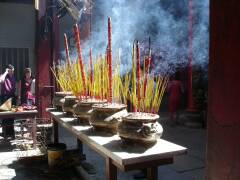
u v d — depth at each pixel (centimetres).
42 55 827
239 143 133
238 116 133
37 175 431
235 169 136
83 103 350
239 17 129
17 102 791
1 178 420
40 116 822
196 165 466
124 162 223
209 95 148
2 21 925
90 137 289
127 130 248
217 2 139
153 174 262
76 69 376
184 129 778
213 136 147
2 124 669
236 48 131
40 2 815
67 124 367
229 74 135
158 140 274
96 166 466
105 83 333
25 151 532
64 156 436
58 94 483
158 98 275
